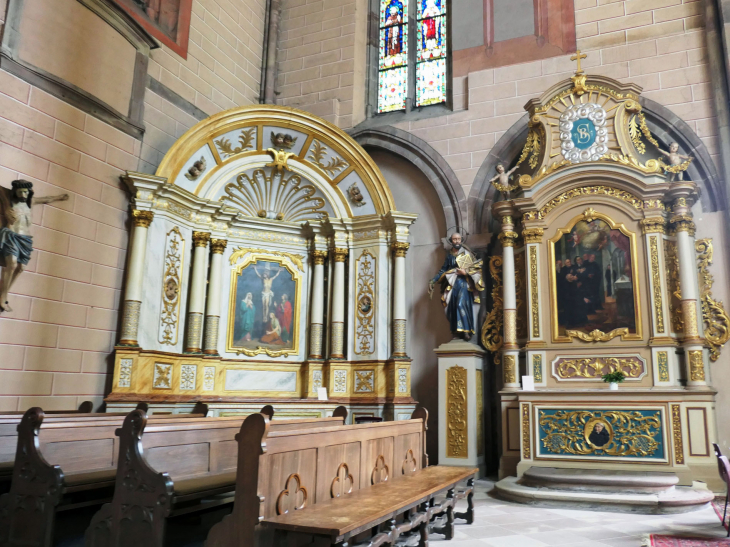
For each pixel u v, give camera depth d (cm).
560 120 1025
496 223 1133
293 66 1351
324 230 1147
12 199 756
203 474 497
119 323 915
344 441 489
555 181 991
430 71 1290
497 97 1166
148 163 994
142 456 416
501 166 1056
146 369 911
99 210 893
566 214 1002
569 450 868
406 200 1219
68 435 490
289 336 1133
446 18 1298
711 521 662
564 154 1009
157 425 459
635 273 941
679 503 702
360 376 1085
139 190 927
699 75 1034
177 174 993
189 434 487
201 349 1034
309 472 435
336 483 473
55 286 817
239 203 1141
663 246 938
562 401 884
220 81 1197
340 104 1290
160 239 961
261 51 1352
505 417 966
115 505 416
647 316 927
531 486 803
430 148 1188
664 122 1033
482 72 1190
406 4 1344
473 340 1071
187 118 1091
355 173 1129
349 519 376
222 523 374
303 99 1325
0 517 453
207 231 1052
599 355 940
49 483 443
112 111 920
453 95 1212
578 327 962
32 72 800
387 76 1324
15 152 774
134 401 866
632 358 921
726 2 1008
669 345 897
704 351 920
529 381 933
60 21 845
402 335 1073
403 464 619
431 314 1145
